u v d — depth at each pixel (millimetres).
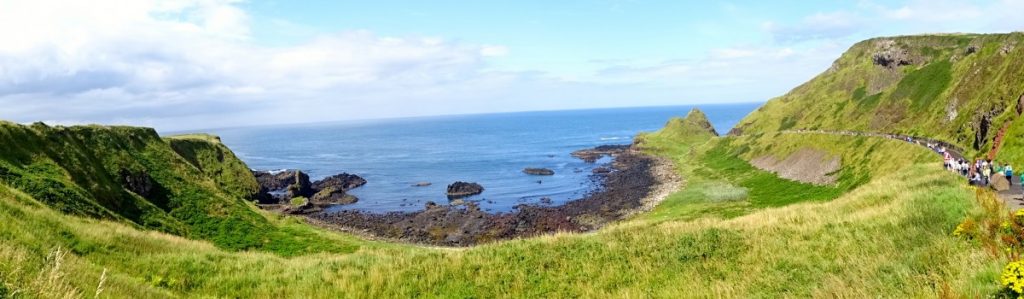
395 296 19406
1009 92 58062
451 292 19688
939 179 35438
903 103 102875
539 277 20750
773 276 17156
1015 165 39750
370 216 76375
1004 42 79875
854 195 37094
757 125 144250
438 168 136000
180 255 24703
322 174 131500
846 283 13156
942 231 17000
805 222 25391
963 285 10289
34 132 46281
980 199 21312
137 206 47031
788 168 90375
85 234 24328
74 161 46750
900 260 14359
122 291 14094
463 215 74438
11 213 23016
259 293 19703
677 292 16781
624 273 20484
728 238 23297
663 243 23672
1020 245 12609
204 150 83312
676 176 103125
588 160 145250
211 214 52094
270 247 45688
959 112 76750
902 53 119625
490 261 23047
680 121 174750
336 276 21766
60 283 10430
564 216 70875
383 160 164250
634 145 167750
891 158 69625
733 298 14867
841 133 97812
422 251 27625
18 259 12039
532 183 104688
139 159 56594
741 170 101438
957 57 99688
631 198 81312
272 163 168125
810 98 141625
